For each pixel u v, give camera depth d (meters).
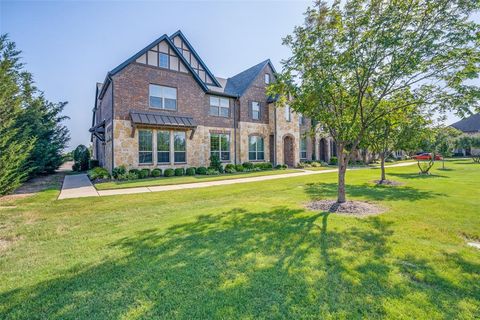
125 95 15.34
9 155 9.45
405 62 5.48
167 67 17.02
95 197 9.38
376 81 6.41
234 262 3.69
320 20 6.56
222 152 20.00
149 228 5.41
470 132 45.78
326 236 4.73
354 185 11.80
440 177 14.38
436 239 4.53
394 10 5.55
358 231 5.00
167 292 2.95
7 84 9.46
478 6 4.91
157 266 3.60
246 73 24.06
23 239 4.91
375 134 11.33
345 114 7.54
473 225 5.30
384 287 2.98
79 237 4.95
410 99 7.07
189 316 2.52
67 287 3.10
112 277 3.32
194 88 18.28
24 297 2.91
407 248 4.12
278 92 7.63
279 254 3.95
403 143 12.65
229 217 6.16
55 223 5.98
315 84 6.42
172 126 16.39
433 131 12.34
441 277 3.18
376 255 3.86
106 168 17.73
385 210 6.73
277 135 22.22
